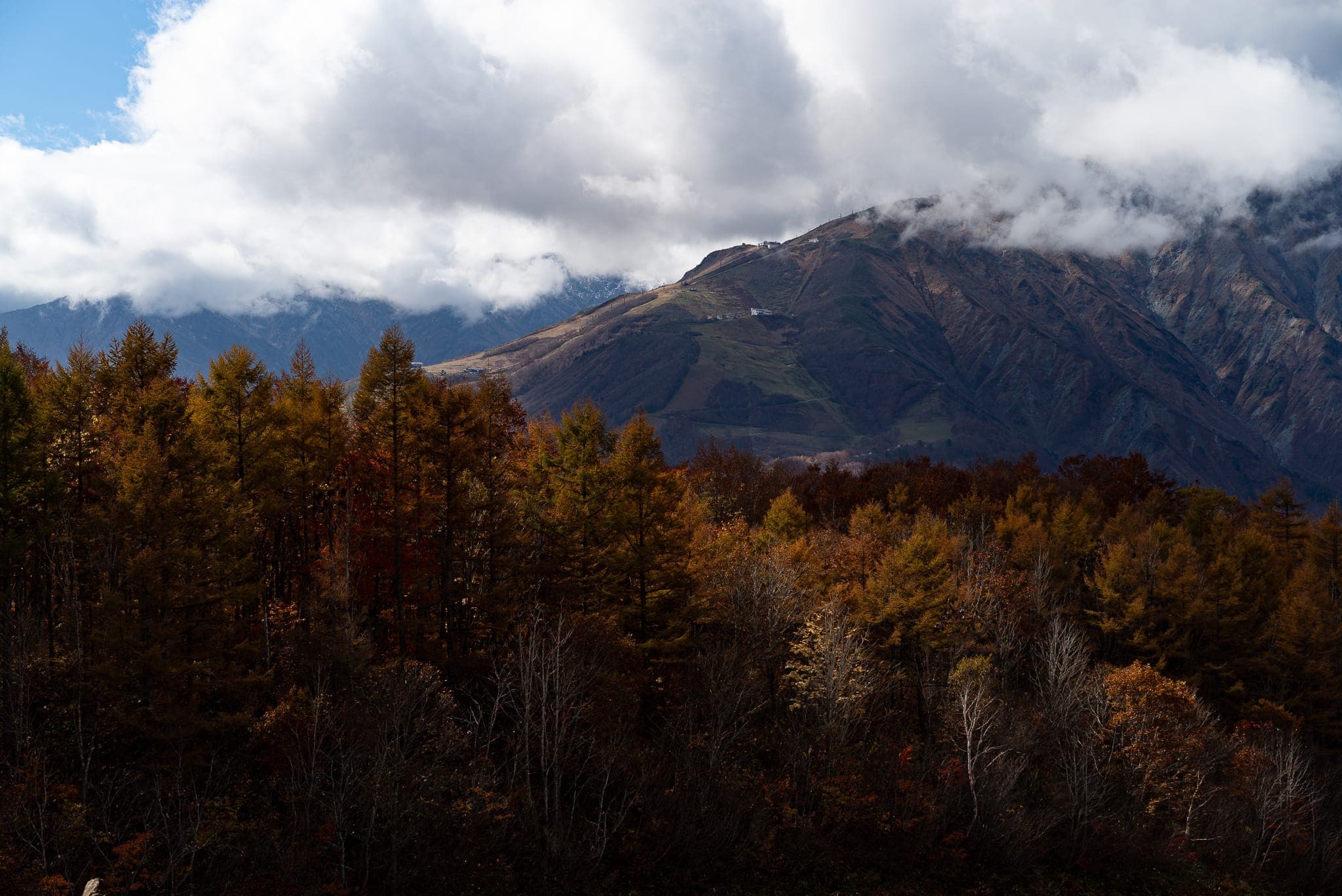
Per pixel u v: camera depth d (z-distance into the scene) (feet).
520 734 118.83
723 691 129.29
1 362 103.50
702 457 327.88
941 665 169.48
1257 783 148.97
